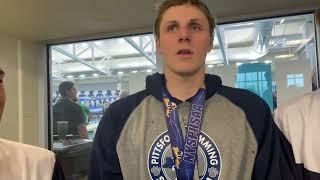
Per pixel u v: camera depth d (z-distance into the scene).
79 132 3.16
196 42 1.02
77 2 2.09
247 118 1.06
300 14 2.46
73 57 3.21
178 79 1.06
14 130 2.94
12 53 2.95
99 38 3.02
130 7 2.21
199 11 1.04
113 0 2.08
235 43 2.63
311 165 1.12
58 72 3.26
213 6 2.29
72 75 3.22
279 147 1.08
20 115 3.00
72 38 3.05
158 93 1.11
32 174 1.14
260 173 1.03
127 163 1.05
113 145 1.08
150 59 2.92
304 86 2.50
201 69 1.07
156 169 1.02
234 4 2.27
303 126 1.17
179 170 1.01
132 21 2.56
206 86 1.10
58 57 3.25
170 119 1.06
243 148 1.02
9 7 2.15
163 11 1.07
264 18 2.55
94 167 1.11
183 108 1.07
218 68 2.64
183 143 1.03
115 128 1.10
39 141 3.17
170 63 1.04
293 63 2.53
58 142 3.22
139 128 1.07
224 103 1.08
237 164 1.00
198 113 1.06
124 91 3.04
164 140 1.04
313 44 2.45
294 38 2.53
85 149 3.11
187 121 1.06
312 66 2.46
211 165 1.01
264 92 2.59
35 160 1.16
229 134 1.04
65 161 3.17
